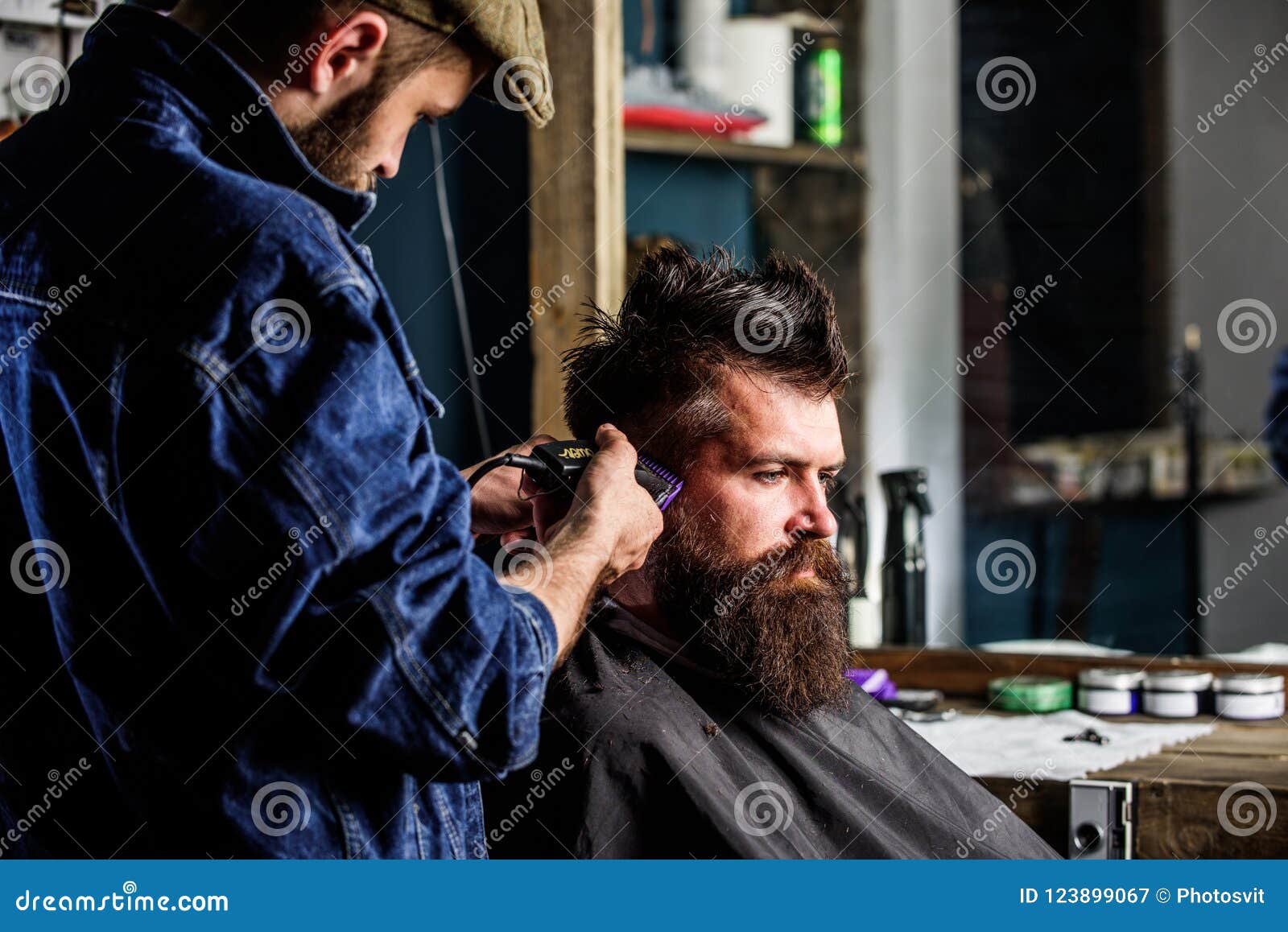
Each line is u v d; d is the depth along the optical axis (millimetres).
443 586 917
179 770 957
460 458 2545
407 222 2467
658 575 1319
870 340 3438
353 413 907
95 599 951
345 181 1028
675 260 1382
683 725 1265
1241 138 4121
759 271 1360
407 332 2479
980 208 3734
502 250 2527
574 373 1409
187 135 966
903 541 2184
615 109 2410
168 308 903
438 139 2484
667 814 1206
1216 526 3930
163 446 899
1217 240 4078
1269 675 1912
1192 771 1488
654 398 1323
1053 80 3824
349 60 981
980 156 3746
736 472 1301
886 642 2195
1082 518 3664
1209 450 3920
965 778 1435
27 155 1000
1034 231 3854
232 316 895
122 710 960
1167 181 3994
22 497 960
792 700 1313
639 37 2785
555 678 1276
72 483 939
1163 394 4027
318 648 887
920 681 2104
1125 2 3906
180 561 901
